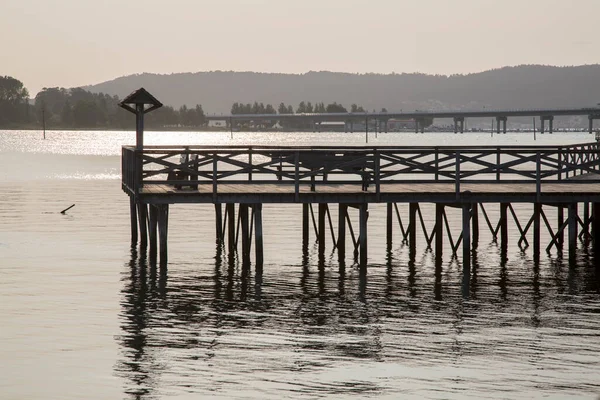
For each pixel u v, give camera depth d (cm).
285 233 10738
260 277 7912
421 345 5756
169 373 5162
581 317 6506
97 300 6938
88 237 10219
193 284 7581
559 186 9069
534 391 4900
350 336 5959
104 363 5331
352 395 4825
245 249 8712
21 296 7038
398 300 7044
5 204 13938
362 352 5584
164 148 10462
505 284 7669
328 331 6078
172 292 7256
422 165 8300
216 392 4859
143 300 6956
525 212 12888
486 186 9106
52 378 5056
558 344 5775
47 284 7500
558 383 5025
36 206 13662
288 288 7462
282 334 6003
